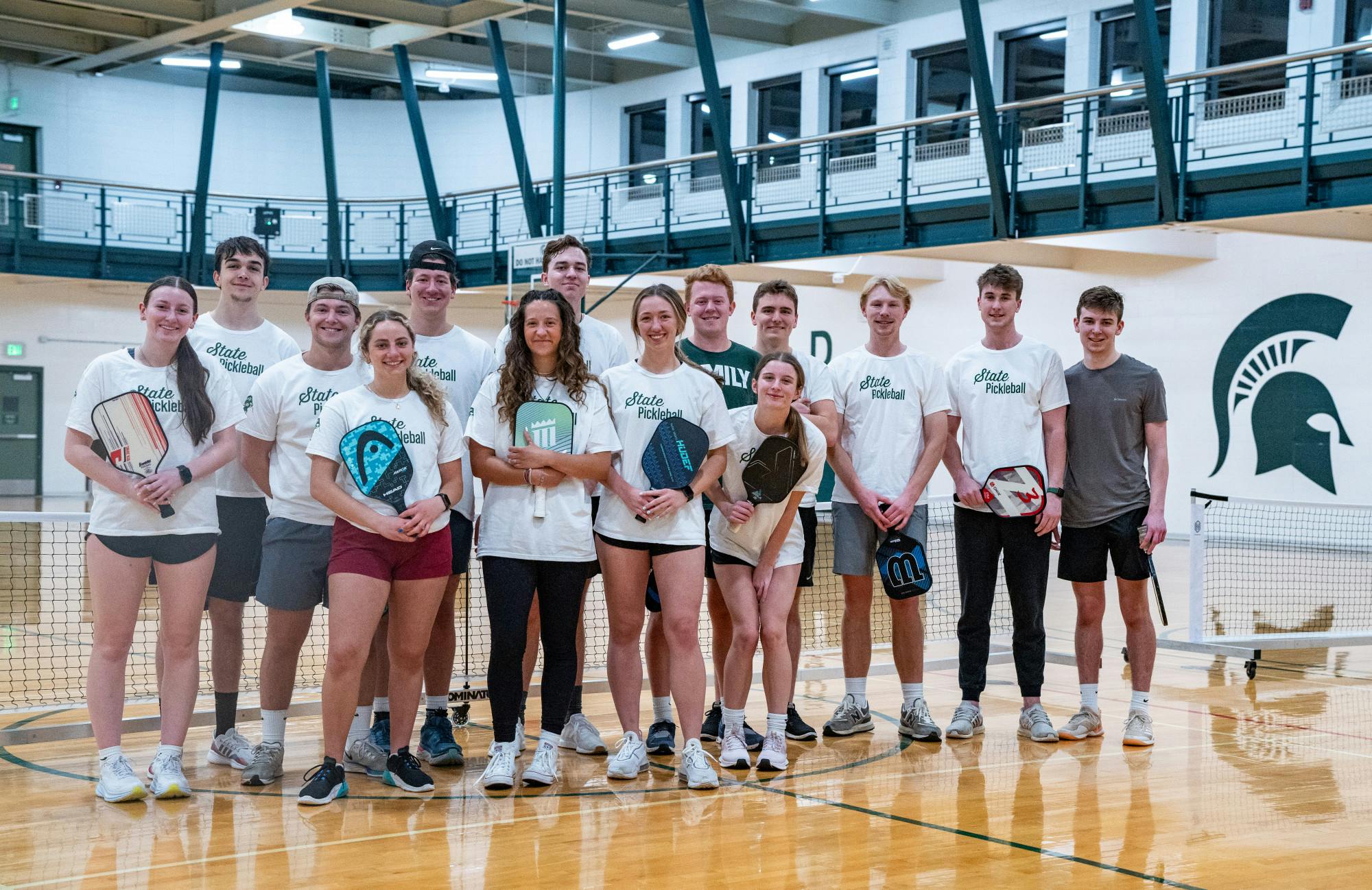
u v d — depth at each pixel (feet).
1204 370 48.78
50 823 11.52
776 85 61.67
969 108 54.60
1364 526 44.01
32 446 62.39
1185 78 39.04
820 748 15.25
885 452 15.79
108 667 12.50
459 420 13.24
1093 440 15.69
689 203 57.36
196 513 12.64
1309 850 11.02
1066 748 15.26
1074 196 42.16
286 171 69.56
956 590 34.35
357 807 12.19
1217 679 20.67
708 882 10.01
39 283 62.18
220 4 53.67
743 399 15.39
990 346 16.15
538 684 18.85
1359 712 17.78
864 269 55.11
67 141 65.05
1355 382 44.57
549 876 10.11
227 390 13.11
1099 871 10.36
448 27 56.90
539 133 68.74
